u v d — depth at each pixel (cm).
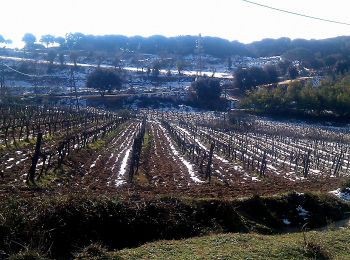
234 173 3381
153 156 3941
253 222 2027
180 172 3195
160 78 14225
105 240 1553
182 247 1407
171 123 8112
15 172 2441
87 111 8081
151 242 1534
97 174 2761
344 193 2764
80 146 3841
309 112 10088
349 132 8200
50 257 1327
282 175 3506
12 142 3538
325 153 5378
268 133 7306
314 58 17625
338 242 1627
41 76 13112
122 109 9731
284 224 2144
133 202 1747
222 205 1950
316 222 2222
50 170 2622
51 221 1479
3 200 1586
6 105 6562
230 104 11119
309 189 2830
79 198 1638
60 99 10144
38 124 4391
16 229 1365
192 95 11350
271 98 10212
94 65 16288
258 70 12988
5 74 12888
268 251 1395
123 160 3472
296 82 10725
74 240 1474
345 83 10525
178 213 1795
